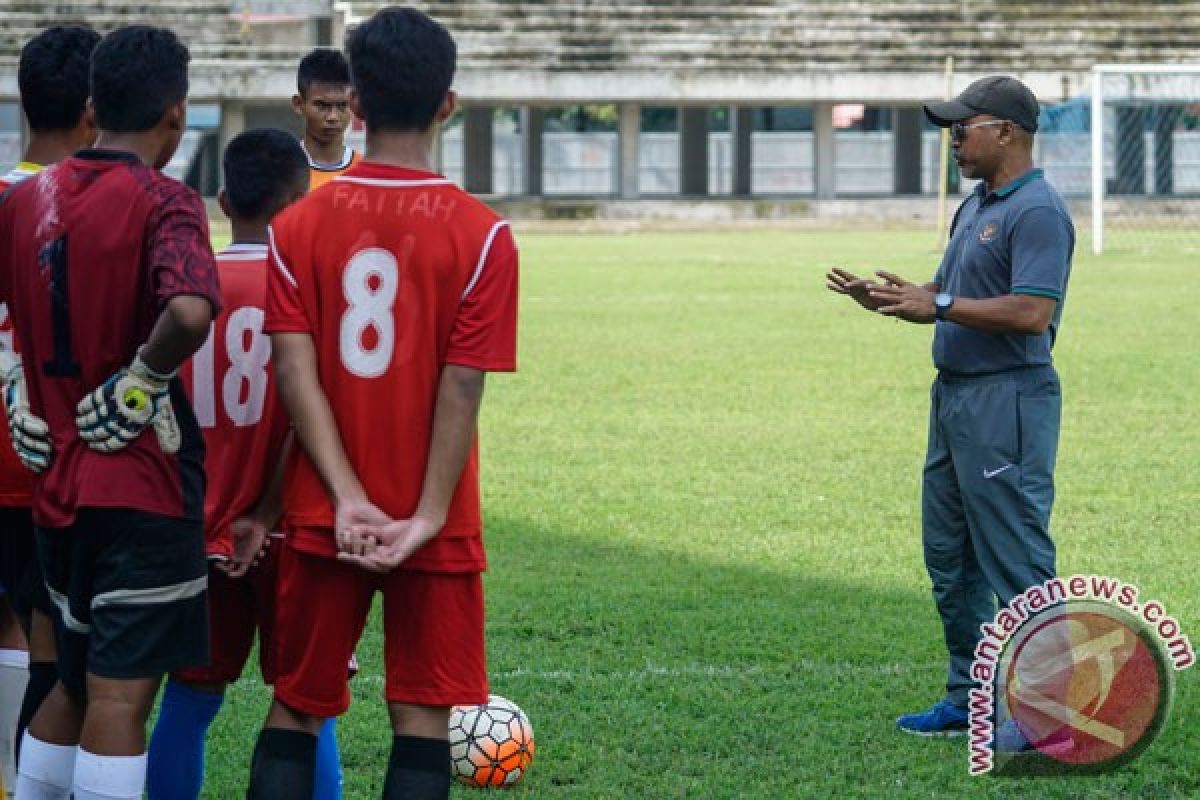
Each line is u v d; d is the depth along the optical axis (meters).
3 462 18.84
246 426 18.17
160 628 16.47
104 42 16.72
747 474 43.06
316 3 183.50
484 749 20.62
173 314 15.67
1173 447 46.62
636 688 24.91
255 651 27.00
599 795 20.50
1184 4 191.25
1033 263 21.48
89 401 16.14
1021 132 22.09
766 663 26.45
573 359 65.56
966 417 22.03
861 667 26.23
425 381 16.25
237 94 163.25
